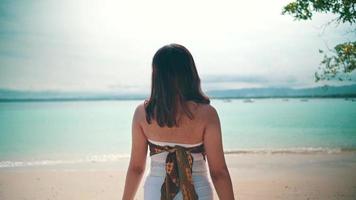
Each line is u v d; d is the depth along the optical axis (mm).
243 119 54656
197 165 2283
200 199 2242
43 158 20891
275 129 39625
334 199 9664
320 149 22703
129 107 116250
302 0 8328
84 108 106688
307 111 77750
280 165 16266
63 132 39219
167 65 2246
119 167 16422
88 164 17625
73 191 11281
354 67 8500
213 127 2268
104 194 10875
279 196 10109
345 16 8125
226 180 2299
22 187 11945
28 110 89875
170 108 2242
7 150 25344
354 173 13859
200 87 2332
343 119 52594
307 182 12031
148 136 2336
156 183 2270
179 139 2270
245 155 19859
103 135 36406
